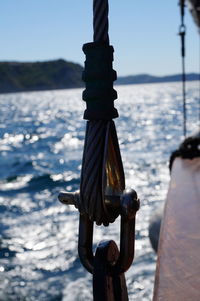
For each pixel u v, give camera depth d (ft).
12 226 56.08
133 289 32.68
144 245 42.47
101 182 3.37
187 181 15.79
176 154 21.03
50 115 331.36
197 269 7.75
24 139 181.47
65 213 61.16
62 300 34.47
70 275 39.27
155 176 84.23
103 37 3.43
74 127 228.63
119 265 3.68
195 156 20.56
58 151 140.46
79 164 111.45
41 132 207.10
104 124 3.45
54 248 46.73
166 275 7.62
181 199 13.11
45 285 37.60
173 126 189.47
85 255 3.76
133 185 76.64
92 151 3.41
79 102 589.32
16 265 42.65
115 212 3.59
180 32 24.30
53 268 41.27
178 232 9.93
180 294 6.86
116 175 3.58
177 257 8.40
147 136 156.25
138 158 108.17
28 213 63.16
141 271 35.83
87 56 3.46
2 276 40.11
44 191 81.25
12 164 117.29
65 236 50.60
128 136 158.92
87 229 3.74
